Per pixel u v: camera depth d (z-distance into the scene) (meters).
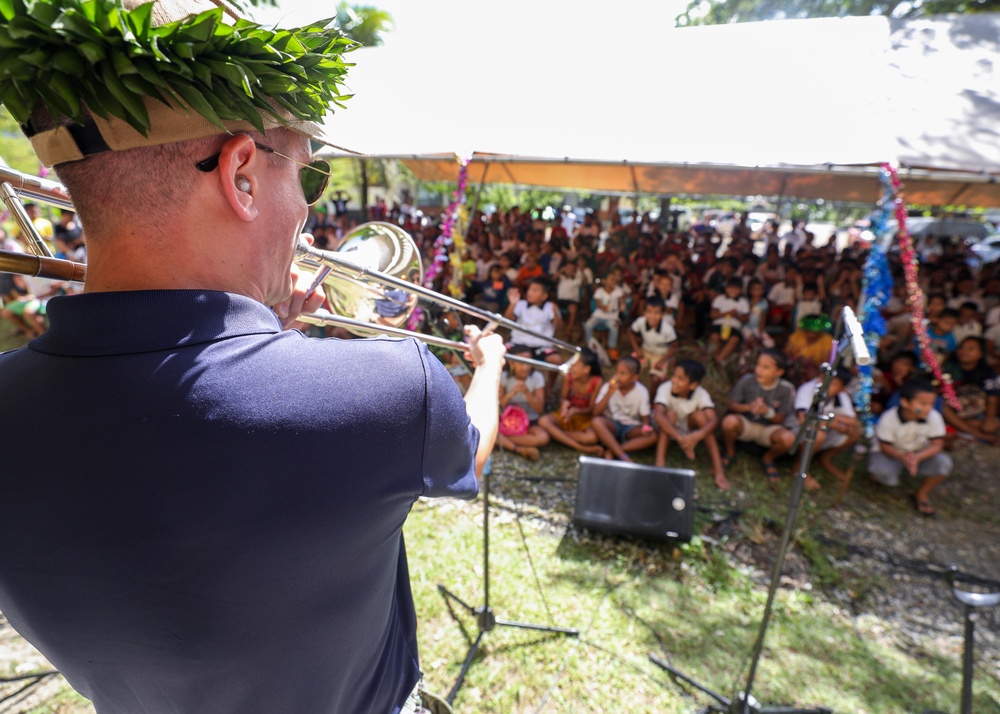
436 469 0.56
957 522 3.45
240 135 0.52
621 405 4.00
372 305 1.56
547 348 4.74
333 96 0.64
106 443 0.46
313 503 0.48
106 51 0.45
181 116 0.49
